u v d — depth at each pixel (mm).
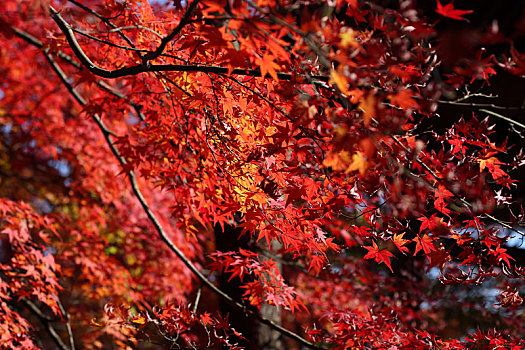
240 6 1724
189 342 3770
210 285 4586
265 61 1939
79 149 7371
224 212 3111
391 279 6574
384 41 2031
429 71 2096
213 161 3283
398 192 2119
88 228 7281
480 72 1917
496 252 2686
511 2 3547
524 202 3734
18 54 7570
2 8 6164
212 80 2930
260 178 2967
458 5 3682
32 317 9180
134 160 3693
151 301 7152
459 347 3258
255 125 2926
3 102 8062
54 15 2695
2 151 9516
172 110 3490
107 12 3303
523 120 3779
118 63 3697
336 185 2668
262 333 4988
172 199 7441
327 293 6363
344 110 2129
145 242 7621
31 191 9789
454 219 2607
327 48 1916
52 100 7871
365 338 3492
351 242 3100
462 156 2631
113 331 6180
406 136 2582
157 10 3891
